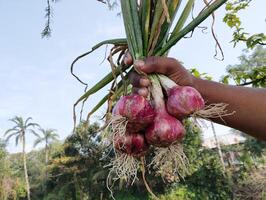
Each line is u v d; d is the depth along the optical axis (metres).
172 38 0.39
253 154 7.46
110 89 0.42
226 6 0.83
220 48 0.45
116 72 0.41
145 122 0.36
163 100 0.37
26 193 11.43
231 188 6.34
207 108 0.42
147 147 0.39
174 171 0.38
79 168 7.79
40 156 14.42
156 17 0.40
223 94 0.42
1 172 10.62
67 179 8.34
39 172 13.77
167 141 0.36
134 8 0.40
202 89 0.42
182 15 0.41
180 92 0.36
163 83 0.38
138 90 0.38
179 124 0.37
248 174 6.38
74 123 0.43
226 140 9.77
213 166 6.47
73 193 8.34
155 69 0.38
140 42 0.39
